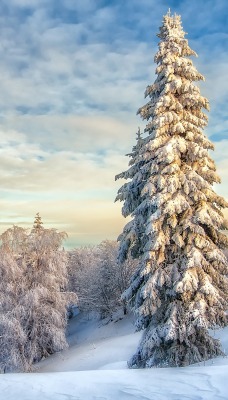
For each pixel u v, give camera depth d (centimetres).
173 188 1428
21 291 2734
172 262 1477
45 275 2809
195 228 1404
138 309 1408
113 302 4622
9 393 768
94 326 4522
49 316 2730
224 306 1421
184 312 1377
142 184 1634
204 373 925
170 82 1559
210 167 1534
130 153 2075
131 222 1638
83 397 720
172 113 1516
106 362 2200
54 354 2925
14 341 2556
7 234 2759
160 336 1380
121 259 1670
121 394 735
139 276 1549
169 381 850
